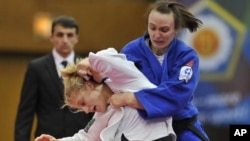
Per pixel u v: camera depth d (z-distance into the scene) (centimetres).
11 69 2448
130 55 909
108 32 2391
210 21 1834
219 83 1833
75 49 2377
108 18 2391
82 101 848
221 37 1828
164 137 837
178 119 888
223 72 1827
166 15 862
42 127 1292
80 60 871
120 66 834
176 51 895
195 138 886
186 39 1825
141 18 2398
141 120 842
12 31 2373
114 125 841
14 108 2455
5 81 2467
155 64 894
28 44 2378
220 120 1834
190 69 867
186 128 890
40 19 2370
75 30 1362
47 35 2378
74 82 846
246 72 1809
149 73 892
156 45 877
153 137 834
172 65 889
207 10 1838
